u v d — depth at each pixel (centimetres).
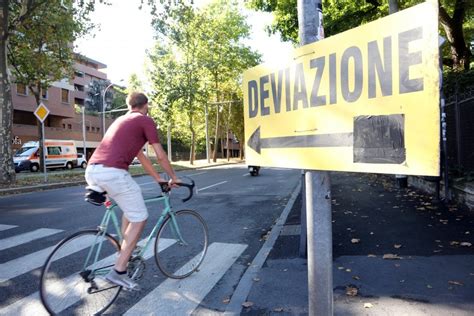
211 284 452
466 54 1580
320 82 201
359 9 1764
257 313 362
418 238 564
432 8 150
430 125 152
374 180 1352
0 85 1620
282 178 1864
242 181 1734
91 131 5959
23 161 2969
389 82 167
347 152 187
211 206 1012
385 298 374
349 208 828
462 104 822
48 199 1203
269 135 244
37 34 2083
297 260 505
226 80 4419
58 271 364
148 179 1977
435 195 878
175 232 469
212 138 7650
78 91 7006
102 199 374
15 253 586
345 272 446
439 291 383
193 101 3712
